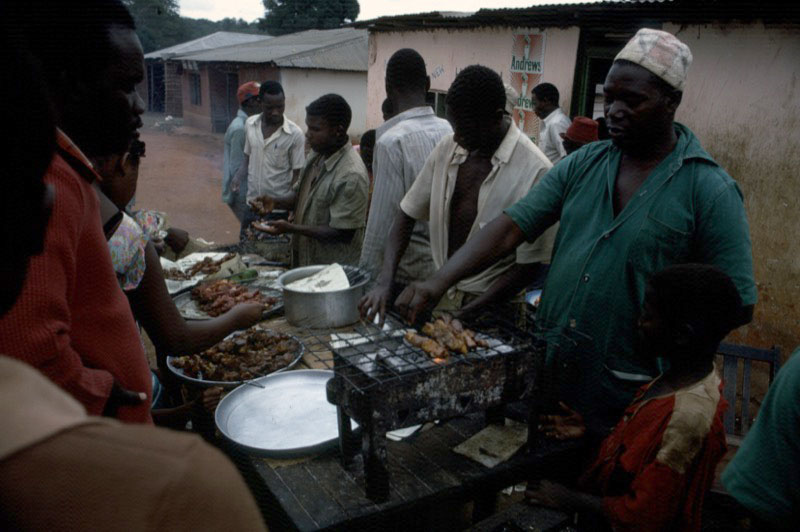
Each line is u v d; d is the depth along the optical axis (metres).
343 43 16.81
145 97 32.72
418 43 9.84
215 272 3.74
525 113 7.52
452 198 2.84
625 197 2.09
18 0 1.03
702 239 1.97
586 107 6.67
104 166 1.51
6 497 0.48
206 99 24.09
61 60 1.18
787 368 1.37
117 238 1.65
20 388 0.53
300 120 16.33
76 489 0.48
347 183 3.90
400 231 2.93
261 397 2.34
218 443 2.26
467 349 1.84
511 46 7.63
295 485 1.80
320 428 2.13
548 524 1.85
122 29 1.30
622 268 2.04
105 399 1.12
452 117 2.56
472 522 2.22
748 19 4.78
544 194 2.30
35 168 0.62
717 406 1.73
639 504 1.71
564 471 2.08
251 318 2.25
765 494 1.36
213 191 13.36
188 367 2.58
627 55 1.98
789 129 4.61
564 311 2.19
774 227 4.80
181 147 19.92
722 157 5.12
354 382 1.72
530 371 1.91
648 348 1.82
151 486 0.50
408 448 2.00
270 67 16.31
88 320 1.20
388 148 3.13
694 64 5.25
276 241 4.57
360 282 3.19
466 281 2.78
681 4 5.09
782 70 4.61
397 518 1.75
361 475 1.84
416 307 2.13
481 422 2.17
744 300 1.91
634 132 2.00
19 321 0.87
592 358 2.12
